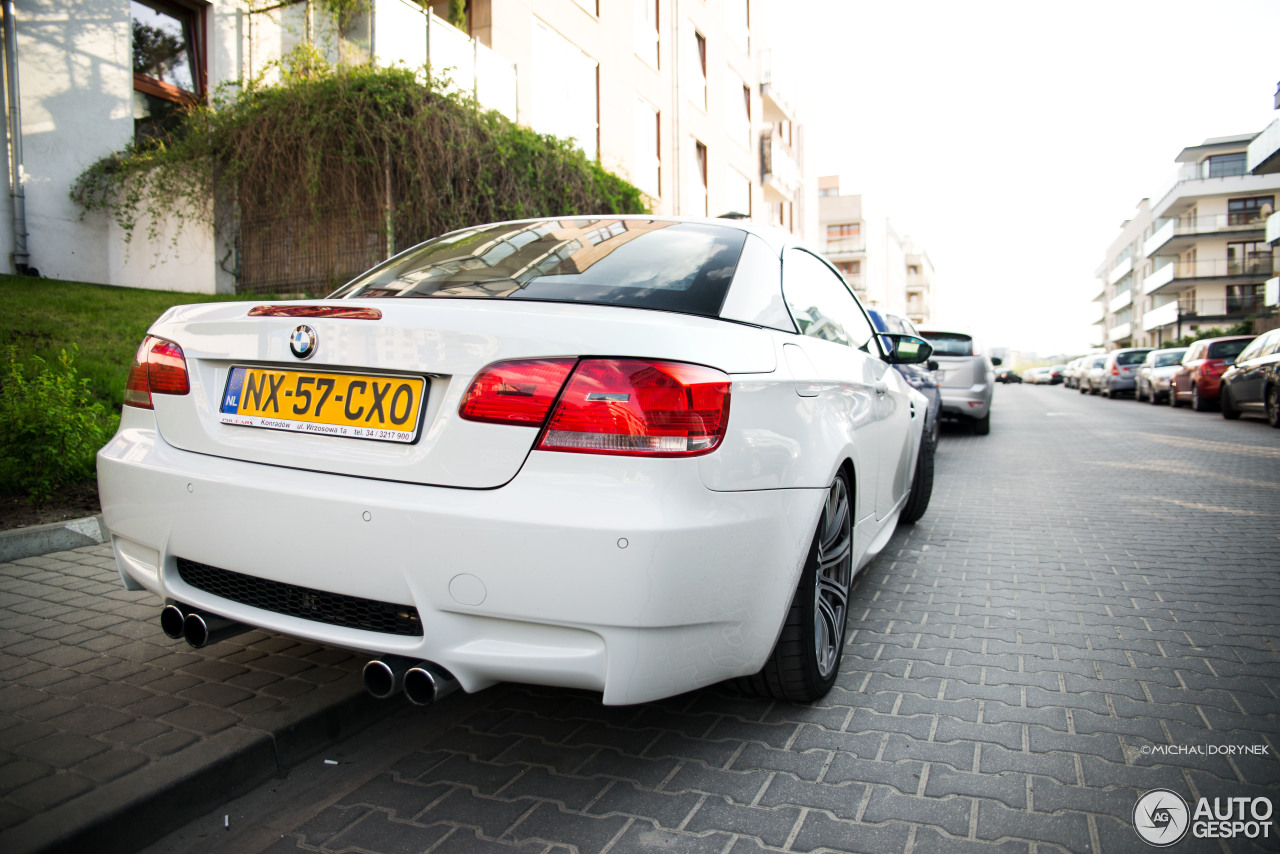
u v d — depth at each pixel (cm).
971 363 1215
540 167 1130
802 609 238
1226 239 5084
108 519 233
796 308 276
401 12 1016
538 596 177
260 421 211
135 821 185
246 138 922
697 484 186
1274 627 334
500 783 216
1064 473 793
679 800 207
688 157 2131
